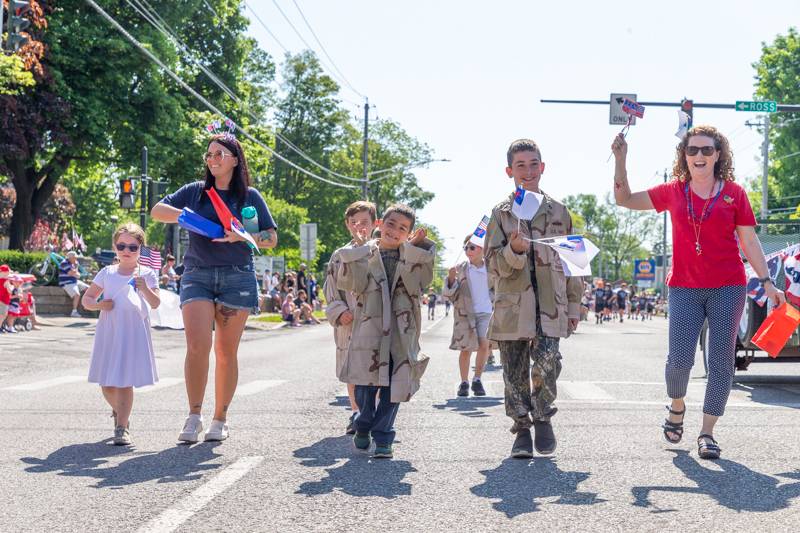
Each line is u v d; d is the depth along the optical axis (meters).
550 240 5.91
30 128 31.64
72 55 32.47
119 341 6.55
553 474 5.39
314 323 33.41
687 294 6.16
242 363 14.08
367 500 4.71
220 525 4.18
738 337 10.84
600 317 51.34
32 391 9.66
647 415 7.93
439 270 117.94
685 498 4.74
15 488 4.94
